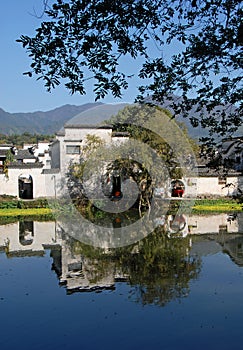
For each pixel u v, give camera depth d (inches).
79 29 146.6
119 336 242.2
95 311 282.4
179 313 275.7
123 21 149.9
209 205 969.5
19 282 358.0
